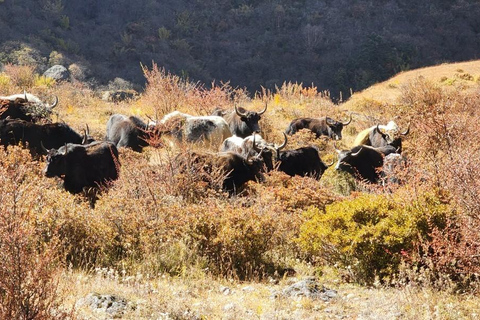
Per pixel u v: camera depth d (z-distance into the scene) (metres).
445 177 8.62
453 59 94.31
